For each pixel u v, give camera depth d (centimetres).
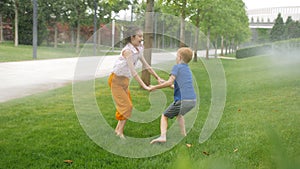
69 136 419
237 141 404
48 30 3139
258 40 4691
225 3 1877
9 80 936
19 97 686
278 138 46
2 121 490
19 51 2212
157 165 331
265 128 49
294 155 46
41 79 978
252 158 343
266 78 1016
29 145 385
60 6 2825
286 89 802
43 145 385
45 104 618
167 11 1131
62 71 1209
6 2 2881
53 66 1396
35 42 1808
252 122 500
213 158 55
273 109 596
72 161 338
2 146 380
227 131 452
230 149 375
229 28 2197
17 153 360
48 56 1955
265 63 1591
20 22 3000
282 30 3919
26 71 1174
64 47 2980
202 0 1422
